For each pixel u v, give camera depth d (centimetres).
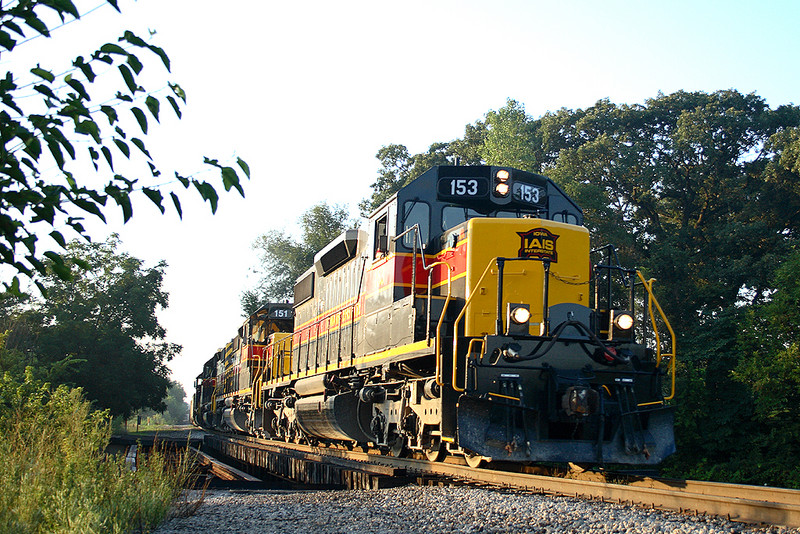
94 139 322
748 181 3778
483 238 1066
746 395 2431
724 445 2423
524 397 934
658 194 3975
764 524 629
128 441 2567
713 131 3816
